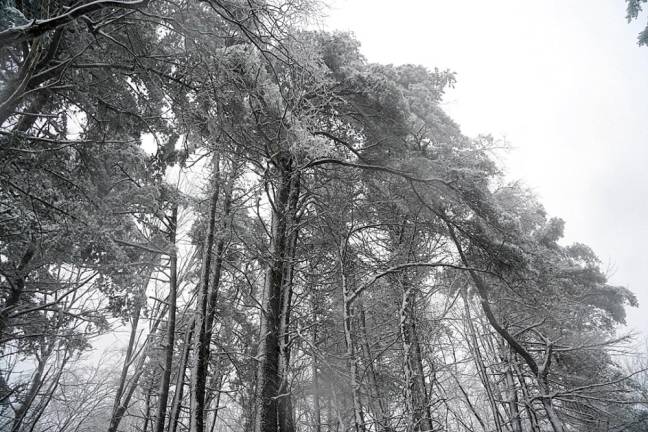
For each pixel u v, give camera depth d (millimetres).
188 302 11766
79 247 7598
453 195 9250
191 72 6617
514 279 10250
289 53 6090
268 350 7551
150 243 9742
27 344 8406
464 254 10602
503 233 9492
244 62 6410
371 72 8797
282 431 7219
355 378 6434
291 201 8711
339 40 9172
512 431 11383
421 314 8891
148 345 11102
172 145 8867
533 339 15250
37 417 8805
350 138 10062
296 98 7137
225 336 10383
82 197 7320
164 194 9641
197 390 6281
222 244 8445
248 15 5660
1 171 5348
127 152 8164
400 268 7602
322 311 9758
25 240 6684
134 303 9391
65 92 6887
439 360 8961
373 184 10062
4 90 4824
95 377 11844
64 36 6375
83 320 8508
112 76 7434
